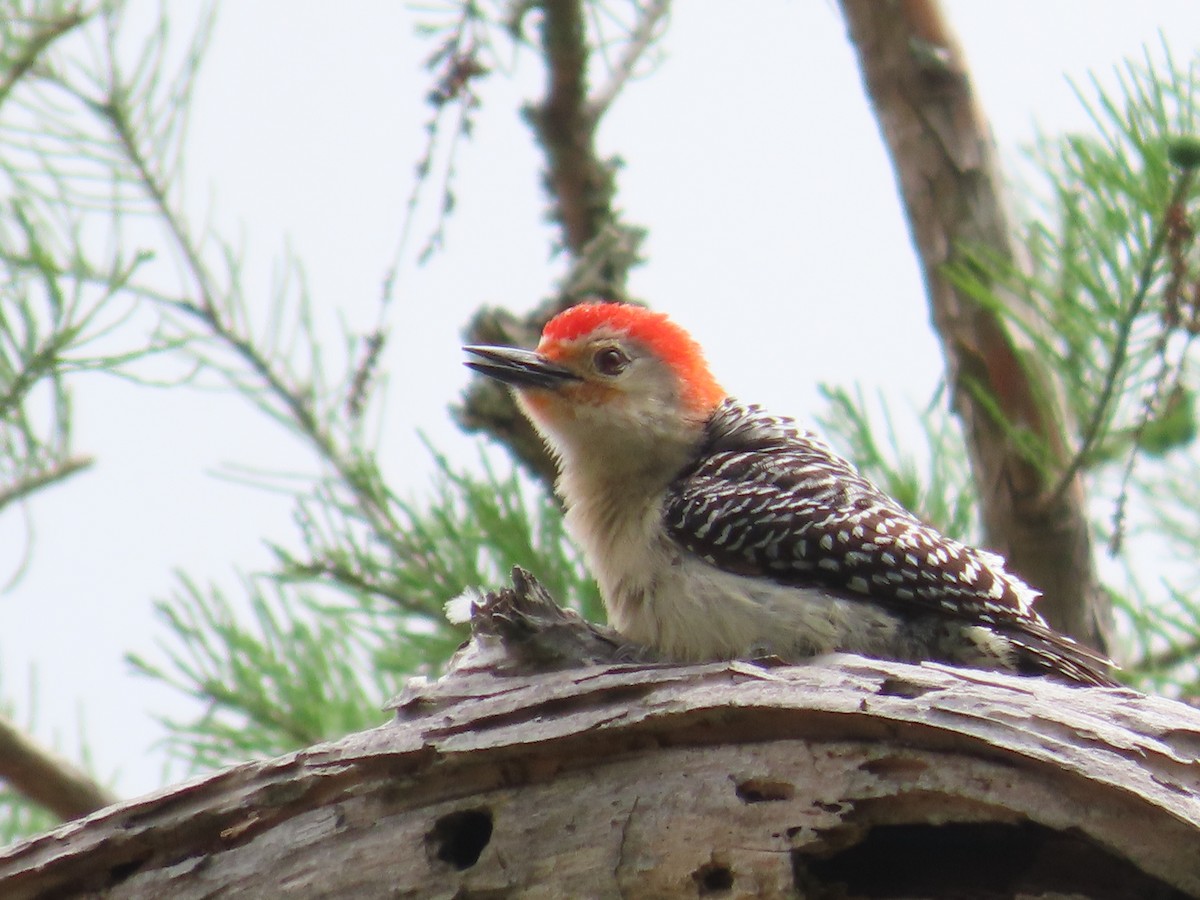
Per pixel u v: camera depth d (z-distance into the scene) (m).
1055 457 11.90
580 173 15.24
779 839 8.23
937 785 8.05
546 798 8.66
